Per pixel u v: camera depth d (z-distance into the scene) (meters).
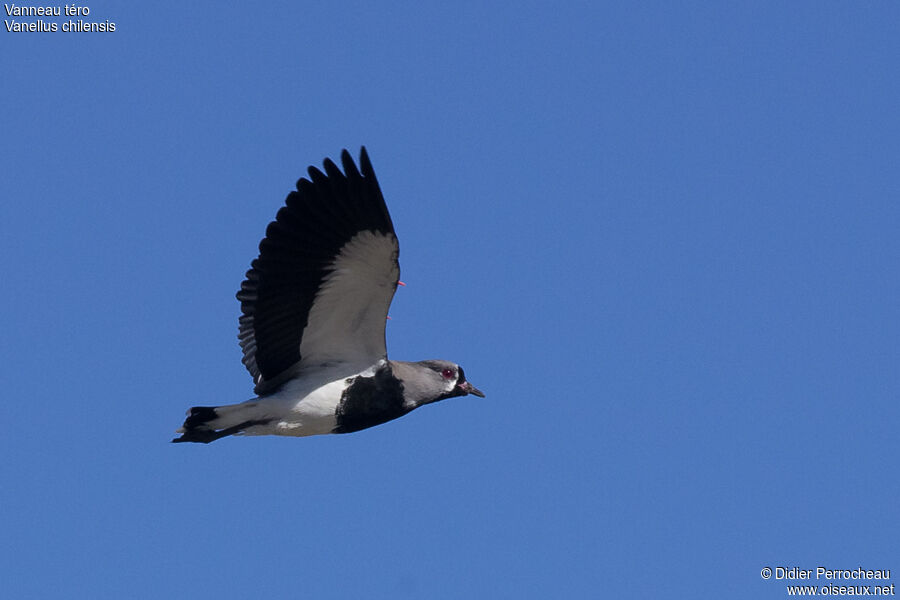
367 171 14.20
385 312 15.21
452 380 16.45
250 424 15.50
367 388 15.62
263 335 15.15
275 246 14.57
